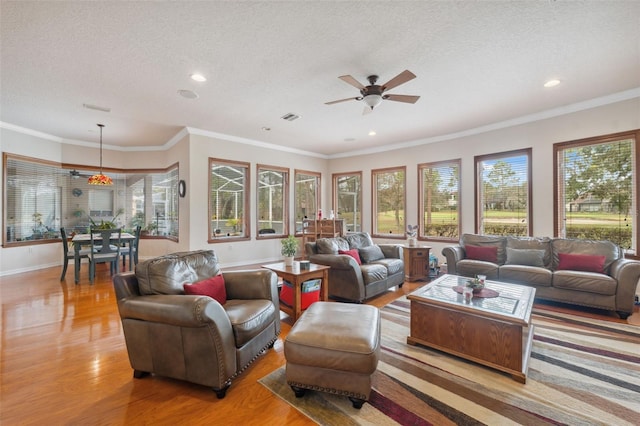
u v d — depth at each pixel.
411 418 1.62
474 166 5.26
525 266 3.79
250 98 3.87
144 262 2.16
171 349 1.88
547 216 4.41
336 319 1.96
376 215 6.83
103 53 2.75
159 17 2.25
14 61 2.89
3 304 3.55
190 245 5.32
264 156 6.41
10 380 1.99
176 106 4.15
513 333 2.02
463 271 4.18
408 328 2.89
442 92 3.69
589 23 2.35
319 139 6.10
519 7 2.17
